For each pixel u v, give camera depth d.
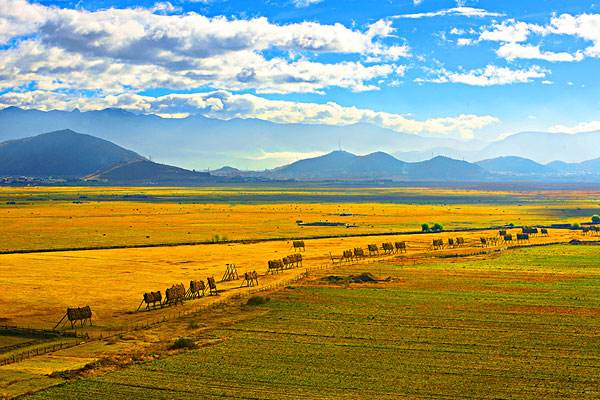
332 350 72.50
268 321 86.69
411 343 75.25
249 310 93.81
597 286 110.50
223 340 77.00
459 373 64.06
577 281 115.62
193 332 81.25
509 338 77.00
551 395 57.69
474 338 77.19
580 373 63.62
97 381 61.84
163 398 57.53
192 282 104.25
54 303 98.81
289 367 66.31
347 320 87.06
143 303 99.62
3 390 59.06
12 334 81.06
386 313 90.94
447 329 81.69
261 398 57.44
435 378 62.56
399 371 64.88
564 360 67.94
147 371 64.94
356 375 63.66
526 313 90.31
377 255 155.62
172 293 98.69
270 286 113.06
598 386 59.84
